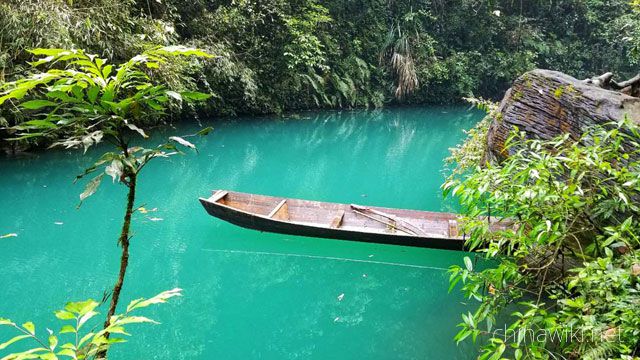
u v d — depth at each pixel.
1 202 6.32
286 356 3.41
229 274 4.78
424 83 18.02
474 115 16.80
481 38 19.67
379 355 3.42
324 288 4.52
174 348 3.48
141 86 1.42
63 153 8.58
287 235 5.33
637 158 2.65
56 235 5.41
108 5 8.40
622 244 2.18
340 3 16.28
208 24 11.96
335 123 14.16
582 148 2.44
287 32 13.66
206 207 5.28
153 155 1.51
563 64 20.61
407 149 11.19
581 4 20.52
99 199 6.62
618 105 2.98
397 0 18.05
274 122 13.53
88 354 1.15
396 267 5.00
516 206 2.48
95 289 4.25
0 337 3.46
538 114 3.39
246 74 12.42
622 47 20.20
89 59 1.47
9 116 7.38
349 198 7.28
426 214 5.48
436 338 3.60
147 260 4.93
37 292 4.16
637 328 1.86
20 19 7.04
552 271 3.00
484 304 2.42
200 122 12.57
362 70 16.42
